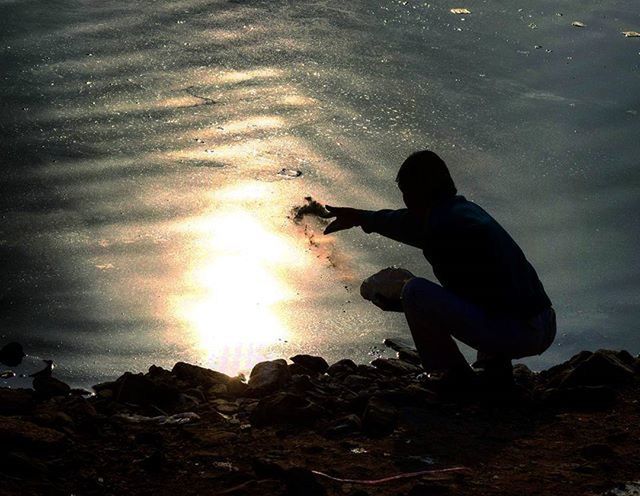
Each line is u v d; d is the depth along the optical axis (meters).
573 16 18.34
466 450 4.95
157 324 9.48
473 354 9.17
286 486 4.42
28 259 10.61
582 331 9.61
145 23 16.98
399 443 5.00
